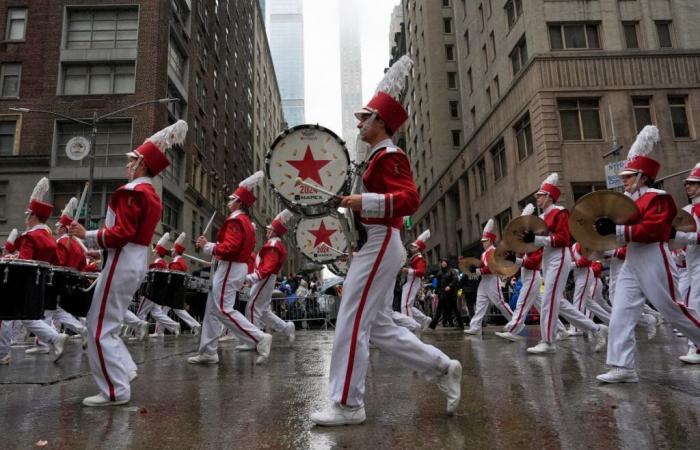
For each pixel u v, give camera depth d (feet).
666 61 74.64
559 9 76.84
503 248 29.50
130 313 39.29
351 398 11.01
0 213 84.58
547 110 73.51
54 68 88.58
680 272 28.22
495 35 93.86
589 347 26.35
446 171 128.26
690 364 18.97
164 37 92.73
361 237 11.64
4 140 87.61
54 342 24.88
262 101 219.61
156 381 17.42
